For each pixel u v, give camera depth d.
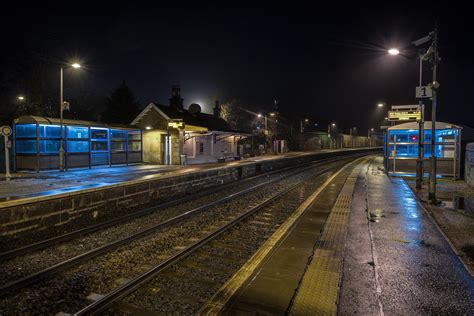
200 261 6.57
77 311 4.57
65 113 36.53
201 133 25.78
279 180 20.08
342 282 4.98
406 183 16.19
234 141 34.72
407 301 4.35
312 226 8.77
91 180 13.28
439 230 7.72
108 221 9.28
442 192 13.43
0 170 17.28
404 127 18.72
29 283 5.39
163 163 25.36
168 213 10.87
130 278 5.65
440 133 17.92
